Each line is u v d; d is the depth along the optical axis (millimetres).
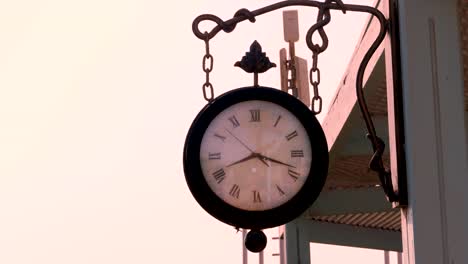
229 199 8617
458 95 8625
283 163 8664
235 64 8867
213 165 8648
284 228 16344
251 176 8641
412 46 8680
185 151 8656
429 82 8641
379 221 16734
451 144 8562
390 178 8750
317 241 16359
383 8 9133
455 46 8703
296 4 8836
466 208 8477
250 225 8625
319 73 8805
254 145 8680
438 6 8742
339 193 15492
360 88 8805
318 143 8680
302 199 8633
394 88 8766
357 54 11336
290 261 16188
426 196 8484
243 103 8734
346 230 16703
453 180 8516
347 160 13977
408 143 8586
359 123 12797
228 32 8859
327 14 8859
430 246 8430
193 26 8836
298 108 8719
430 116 8594
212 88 8820
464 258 8414
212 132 8680
